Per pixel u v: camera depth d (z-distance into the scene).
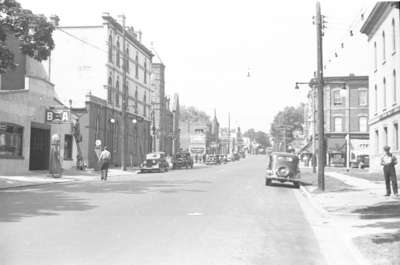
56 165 32.09
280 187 28.25
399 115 35.53
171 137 88.75
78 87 52.41
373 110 44.84
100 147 47.59
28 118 35.84
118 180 30.83
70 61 52.66
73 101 48.97
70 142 44.72
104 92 52.25
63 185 26.16
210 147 126.69
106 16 52.12
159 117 79.12
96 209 15.33
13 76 40.78
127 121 59.00
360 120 74.75
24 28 23.95
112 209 15.38
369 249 9.73
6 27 23.89
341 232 12.14
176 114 94.56
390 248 9.71
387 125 39.19
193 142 105.06
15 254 8.92
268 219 14.29
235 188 25.28
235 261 8.69
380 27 41.53
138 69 64.38
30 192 21.33
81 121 47.38
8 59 23.84
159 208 15.84
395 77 37.06
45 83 38.84
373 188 25.86
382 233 11.74
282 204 18.69
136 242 10.17
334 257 9.52
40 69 45.84
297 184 29.03
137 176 36.69
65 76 52.69
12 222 12.55
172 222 12.95
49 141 40.38
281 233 11.92
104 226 12.11
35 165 39.12
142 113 66.62
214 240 10.59
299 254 9.56
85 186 25.02
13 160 33.81
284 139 129.00
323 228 13.13
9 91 33.28
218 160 87.00
